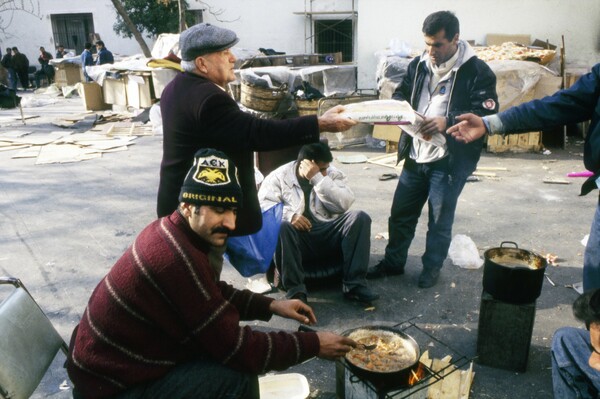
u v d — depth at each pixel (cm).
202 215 183
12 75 2033
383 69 889
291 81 970
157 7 1939
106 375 182
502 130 279
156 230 186
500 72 808
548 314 356
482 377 290
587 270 280
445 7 1071
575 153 833
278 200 366
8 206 622
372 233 511
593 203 586
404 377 223
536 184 665
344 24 1830
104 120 1242
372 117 256
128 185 704
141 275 177
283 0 1833
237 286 402
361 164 788
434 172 368
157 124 1072
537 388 280
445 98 354
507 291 279
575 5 1028
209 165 184
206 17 1917
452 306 370
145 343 182
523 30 1058
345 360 230
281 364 196
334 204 365
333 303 375
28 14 2220
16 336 205
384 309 366
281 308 233
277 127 240
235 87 1009
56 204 626
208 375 189
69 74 1834
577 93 264
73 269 444
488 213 559
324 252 382
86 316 188
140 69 1174
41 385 291
